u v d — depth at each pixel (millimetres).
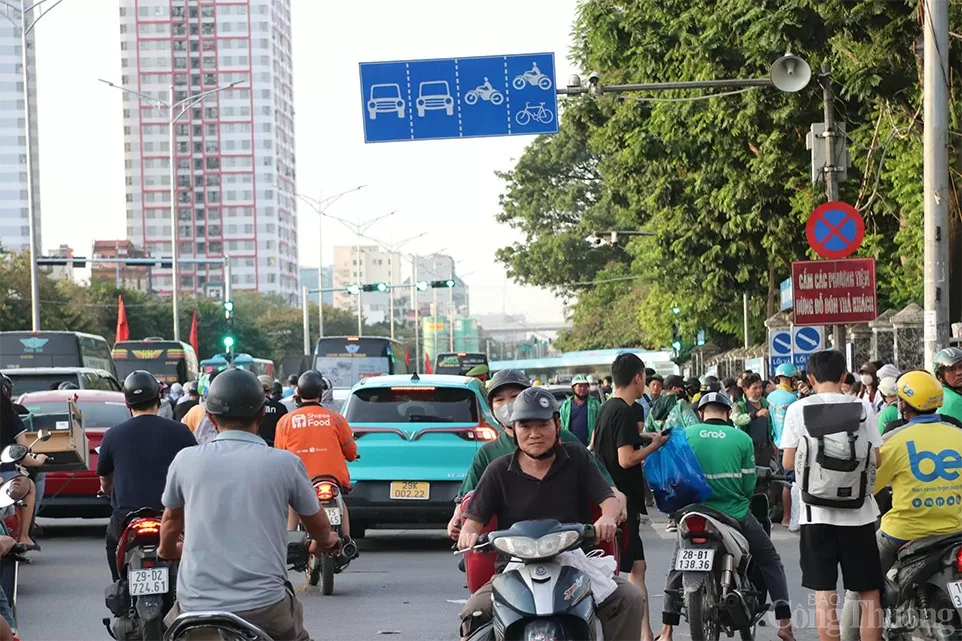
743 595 9883
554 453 7367
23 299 91438
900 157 29062
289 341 174500
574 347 95375
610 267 87062
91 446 19828
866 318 20750
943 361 10734
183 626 6391
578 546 6609
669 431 10070
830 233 20484
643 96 35344
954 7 24938
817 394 9414
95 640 11648
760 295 45812
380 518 17469
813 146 23938
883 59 26500
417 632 11789
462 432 17547
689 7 33031
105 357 53094
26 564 16953
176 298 69438
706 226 39844
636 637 7238
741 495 10148
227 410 6961
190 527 6801
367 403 18062
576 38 41125
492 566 7750
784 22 25750
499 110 29875
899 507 9203
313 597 13953
